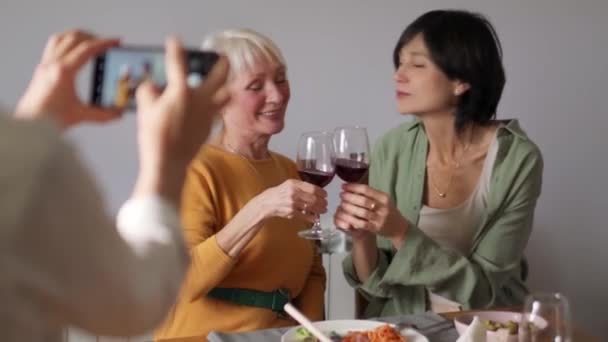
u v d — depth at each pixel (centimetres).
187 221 154
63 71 66
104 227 55
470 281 163
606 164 243
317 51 216
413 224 166
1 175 50
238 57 157
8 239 51
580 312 249
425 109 170
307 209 141
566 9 233
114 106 73
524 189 170
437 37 164
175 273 61
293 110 217
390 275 164
